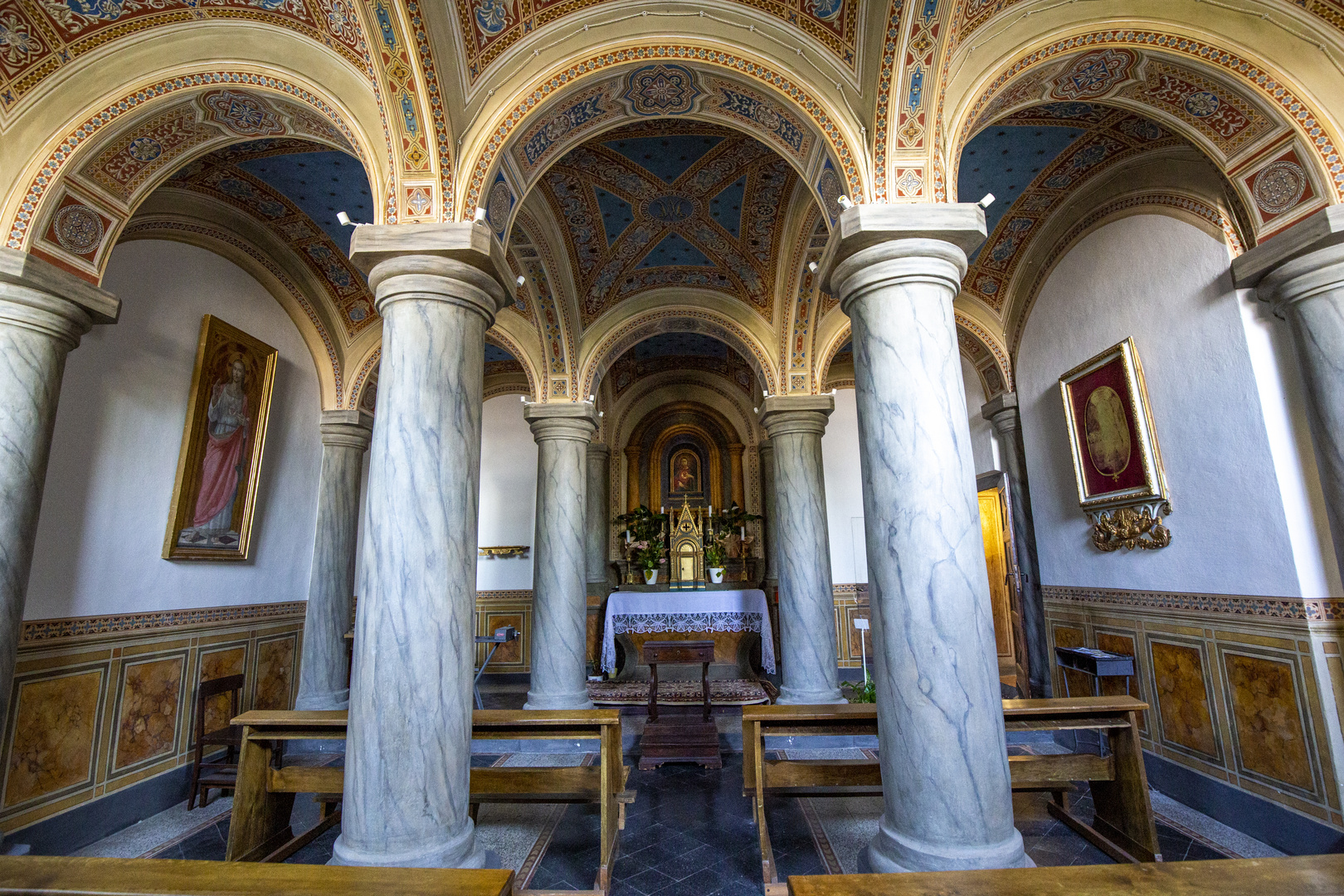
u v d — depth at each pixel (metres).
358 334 8.30
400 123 4.14
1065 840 4.54
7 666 4.03
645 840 4.63
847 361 11.66
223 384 6.48
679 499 13.05
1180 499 5.18
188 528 6.07
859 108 4.23
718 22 4.37
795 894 1.95
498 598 11.34
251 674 6.93
